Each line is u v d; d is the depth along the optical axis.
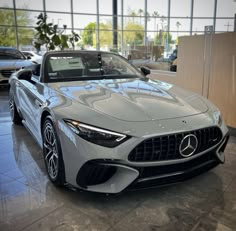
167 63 6.42
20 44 15.71
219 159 2.30
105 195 2.04
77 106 2.11
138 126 1.90
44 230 1.78
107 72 3.16
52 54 3.11
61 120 2.04
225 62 3.81
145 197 2.17
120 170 1.89
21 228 1.80
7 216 1.92
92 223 1.86
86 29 17.30
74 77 2.96
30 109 3.00
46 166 2.46
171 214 1.96
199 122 2.08
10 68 7.30
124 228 1.81
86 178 1.93
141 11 18.55
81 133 1.89
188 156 2.00
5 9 14.98
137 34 18.80
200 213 1.97
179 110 2.18
